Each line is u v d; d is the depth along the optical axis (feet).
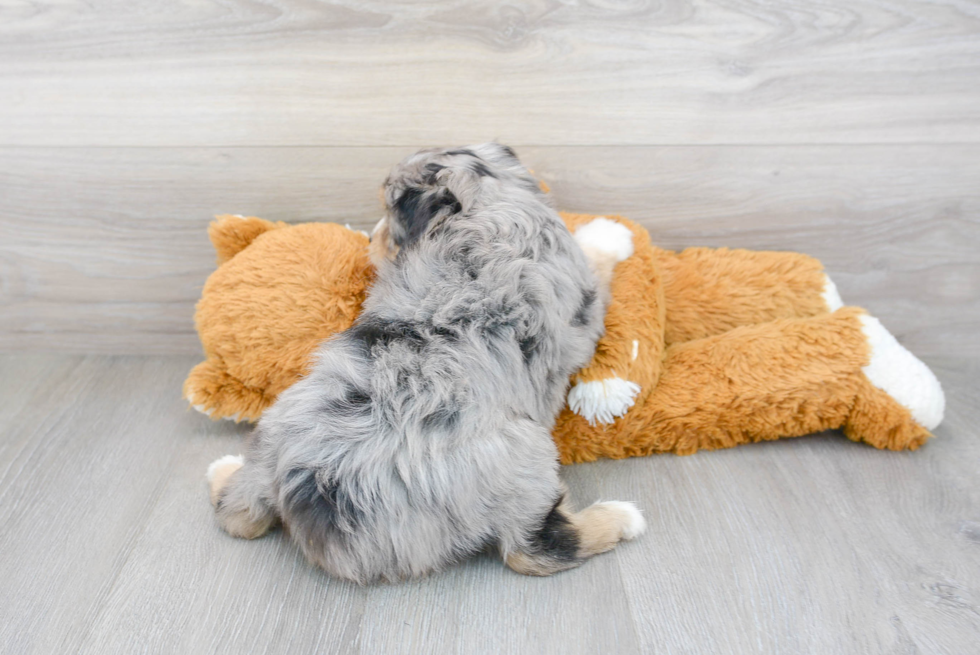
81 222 6.28
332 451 3.99
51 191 6.14
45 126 5.89
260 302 5.42
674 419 5.33
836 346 5.36
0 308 6.63
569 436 5.32
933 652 3.85
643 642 3.92
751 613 4.09
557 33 5.65
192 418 5.98
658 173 6.20
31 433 5.73
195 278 6.57
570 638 3.95
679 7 5.56
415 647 3.91
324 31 5.61
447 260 4.51
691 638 3.94
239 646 3.92
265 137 6.00
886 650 3.87
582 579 4.34
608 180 6.23
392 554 4.04
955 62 5.72
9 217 6.23
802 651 3.86
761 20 5.60
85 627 4.05
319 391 4.23
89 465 5.38
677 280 6.09
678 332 6.09
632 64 5.77
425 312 4.36
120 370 6.66
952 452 5.48
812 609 4.12
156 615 4.12
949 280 6.52
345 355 4.31
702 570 4.39
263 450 4.34
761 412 5.38
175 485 5.19
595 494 5.07
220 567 4.45
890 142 6.02
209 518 4.86
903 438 5.38
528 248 4.56
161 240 6.40
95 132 5.92
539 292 4.47
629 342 5.15
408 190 4.85
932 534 4.67
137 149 6.01
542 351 4.51
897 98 5.86
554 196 6.28
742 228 6.43
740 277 6.06
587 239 5.53
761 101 5.90
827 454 5.48
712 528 4.72
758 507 4.91
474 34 5.65
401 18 5.57
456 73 5.79
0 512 4.90
